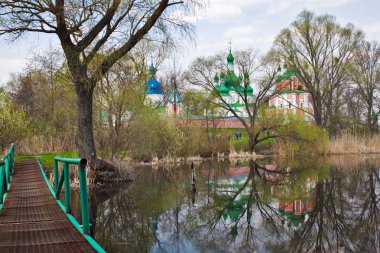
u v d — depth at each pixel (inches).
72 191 759.7
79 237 303.7
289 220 582.9
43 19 716.7
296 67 2049.7
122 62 1021.2
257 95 1926.7
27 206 430.6
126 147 1240.2
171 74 2138.3
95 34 749.9
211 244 455.8
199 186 908.6
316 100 2135.8
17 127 1021.8
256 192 827.4
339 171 1192.8
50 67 992.2
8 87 2381.9
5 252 271.4
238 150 1952.5
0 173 428.8
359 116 2571.4
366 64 2337.6
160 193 802.8
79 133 823.1
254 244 464.1
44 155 1063.6
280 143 1945.1
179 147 1487.5
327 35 2079.2
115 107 1029.2
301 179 1024.9
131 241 474.0
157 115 1406.3
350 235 499.8
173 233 514.3
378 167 1289.4
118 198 742.5
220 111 2016.5
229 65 2128.4
